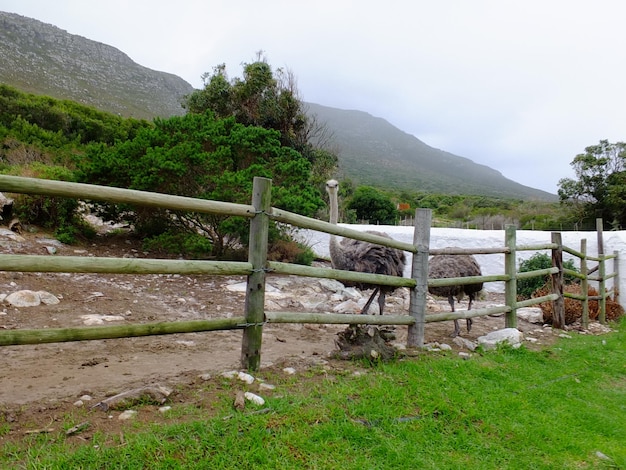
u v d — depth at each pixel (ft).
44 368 11.82
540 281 31.04
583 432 11.16
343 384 11.45
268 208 11.76
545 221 72.54
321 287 27.96
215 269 10.81
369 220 73.31
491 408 11.38
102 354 13.37
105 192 9.36
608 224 66.90
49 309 17.62
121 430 8.39
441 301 29.37
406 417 10.40
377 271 17.75
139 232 32.96
